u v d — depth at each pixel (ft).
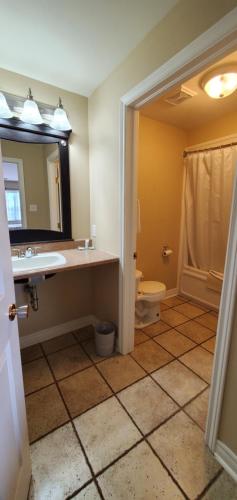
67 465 3.52
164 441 3.88
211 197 8.48
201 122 8.45
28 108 5.22
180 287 10.41
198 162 8.79
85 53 4.72
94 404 4.61
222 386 3.38
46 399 4.73
